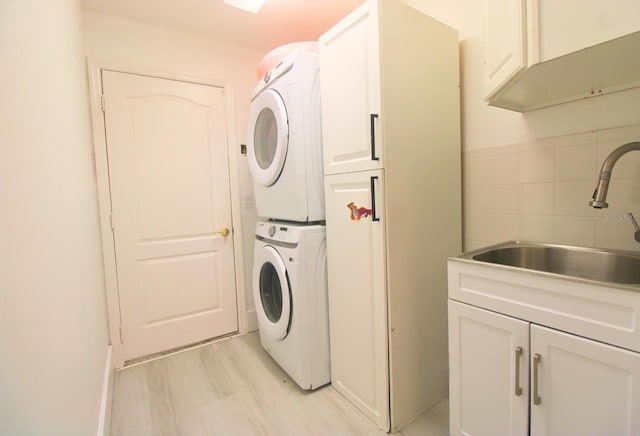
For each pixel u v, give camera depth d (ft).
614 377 2.76
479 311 3.77
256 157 7.00
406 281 4.86
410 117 4.78
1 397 1.49
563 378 3.08
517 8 3.36
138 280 7.23
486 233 5.61
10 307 1.65
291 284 5.67
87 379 3.69
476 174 5.68
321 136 5.69
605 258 4.15
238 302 8.54
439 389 5.48
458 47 5.55
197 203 7.90
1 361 1.51
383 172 4.51
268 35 7.82
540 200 4.91
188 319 7.86
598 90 4.17
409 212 4.85
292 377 5.98
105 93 6.73
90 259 5.00
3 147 1.71
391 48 4.48
